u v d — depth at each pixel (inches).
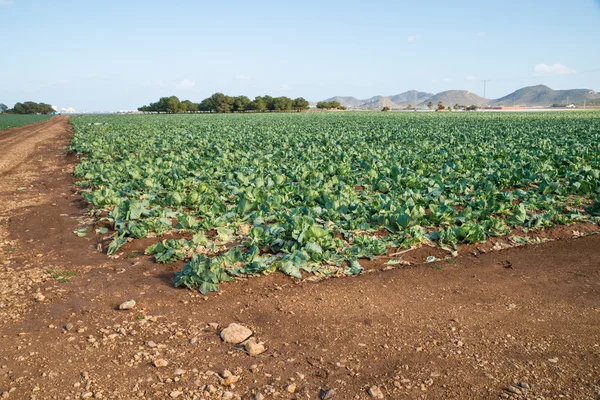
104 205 469.1
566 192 489.1
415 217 375.9
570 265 314.2
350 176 596.4
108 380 185.5
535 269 307.4
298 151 895.1
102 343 213.8
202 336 221.6
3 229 413.4
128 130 1798.7
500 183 556.1
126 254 337.7
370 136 1295.5
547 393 177.6
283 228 343.9
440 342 214.5
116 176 622.2
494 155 767.7
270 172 652.1
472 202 441.4
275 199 435.8
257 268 286.2
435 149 913.5
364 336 220.1
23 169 828.0
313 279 289.4
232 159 824.9
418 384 183.5
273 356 203.8
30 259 332.2
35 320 237.1
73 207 499.5
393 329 226.7
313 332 224.2
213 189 523.8
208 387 179.6
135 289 275.1
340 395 176.9
